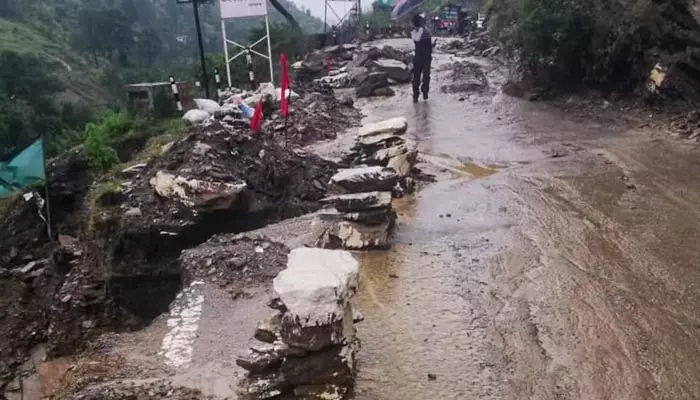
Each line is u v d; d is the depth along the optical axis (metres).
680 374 4.53
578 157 10.45
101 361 5.38
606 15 14.04
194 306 6.27
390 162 9.59
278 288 4.30
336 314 4.15
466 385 4.51
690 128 11.24
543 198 8.61
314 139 12.51
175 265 8.24
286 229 8.05
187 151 9.42
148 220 8.58
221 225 8.52
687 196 8.24
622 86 13.91
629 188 8.73
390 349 5.05
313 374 4.25
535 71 15.90
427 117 14.57
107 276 8.73
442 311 5.67
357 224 7.31
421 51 16.08
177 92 17.08
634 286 5.92
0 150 25.84
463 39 28.06
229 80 18.27
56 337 8.73
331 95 16.97
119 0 74.75
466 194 9.08
